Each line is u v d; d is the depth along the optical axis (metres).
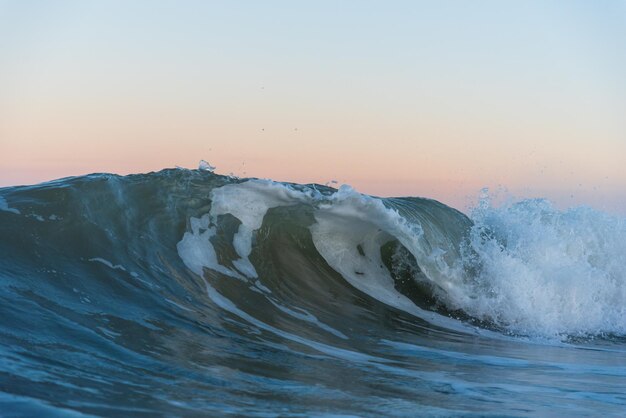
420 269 10.41
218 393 4.76
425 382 5.83
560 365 7.37
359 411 4.65
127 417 3.97
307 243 10.22
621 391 6.01
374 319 8.95
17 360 4.78
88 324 6.01
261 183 10.05
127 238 8.24
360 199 9.99
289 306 8.59
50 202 8.09
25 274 6.79
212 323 7.05
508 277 10.51
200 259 8.64
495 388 5.79
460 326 9.52
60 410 3.92
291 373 5.67
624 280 11.88
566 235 12.26
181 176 9.65
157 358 5.50
